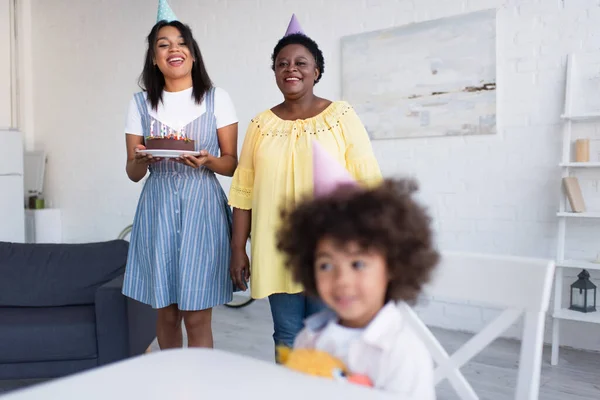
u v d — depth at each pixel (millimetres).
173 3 4641
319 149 728
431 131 3463
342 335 738
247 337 3338
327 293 695
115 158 5070
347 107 1688
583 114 2879
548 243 3131
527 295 892
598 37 2955
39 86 5551
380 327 701
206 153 1791
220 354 655
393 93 3592
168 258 1809
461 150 3381
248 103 4285
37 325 2346
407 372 667
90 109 5215
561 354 3012
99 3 5078
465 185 3377
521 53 3168
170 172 1831
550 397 2436
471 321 3342
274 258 1642
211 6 4430
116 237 5105
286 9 4043
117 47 4996
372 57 3658
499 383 2572
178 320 1951
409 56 3514
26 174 5477
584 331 3078
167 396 531
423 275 703
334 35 3832
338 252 675
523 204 3201
